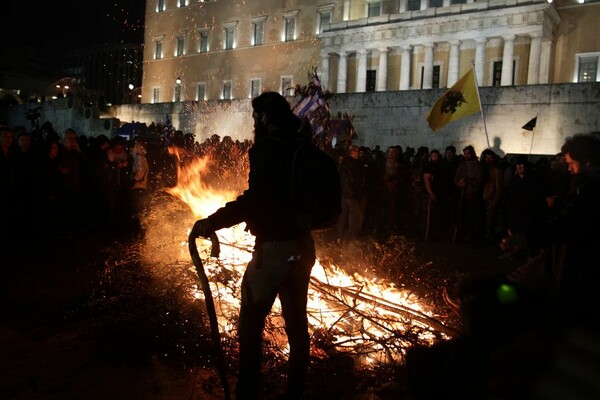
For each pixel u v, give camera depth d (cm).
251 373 327
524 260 956
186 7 5978
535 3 3422
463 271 847
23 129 980
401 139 2588
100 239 977
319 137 1222
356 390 393
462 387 178
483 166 1129
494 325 179
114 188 1126
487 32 3650
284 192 321
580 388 145
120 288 575
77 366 423
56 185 995
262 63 5253
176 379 406
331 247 869
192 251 321
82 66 10269
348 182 1055
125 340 460
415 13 3972
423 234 1247
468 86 1488
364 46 4231
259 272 321
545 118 2261
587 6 3734
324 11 4819
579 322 172
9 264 759
